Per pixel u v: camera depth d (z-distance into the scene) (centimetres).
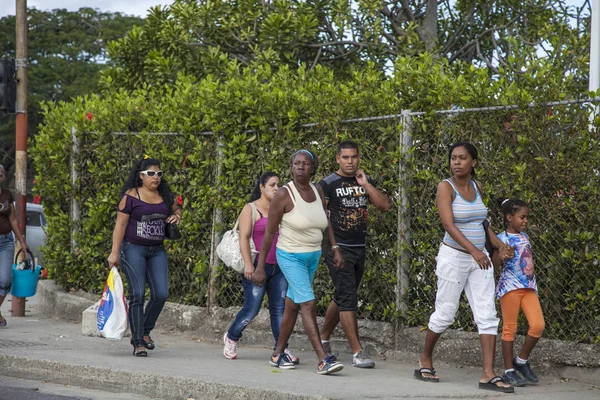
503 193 681
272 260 710
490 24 1488
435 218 721
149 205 741
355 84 805
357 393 568
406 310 742
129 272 740
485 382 604
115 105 995
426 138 731
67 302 1028
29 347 777
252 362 721
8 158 4128
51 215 1095
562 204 650
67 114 1076
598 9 734
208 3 1371
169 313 921
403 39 1355
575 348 639
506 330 627
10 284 957
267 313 834
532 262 628
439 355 714
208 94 875
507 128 679
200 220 903
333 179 698
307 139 812
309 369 683
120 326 738
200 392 605
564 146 648
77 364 677
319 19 1400
